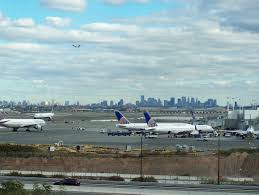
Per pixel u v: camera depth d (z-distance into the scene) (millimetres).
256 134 191000
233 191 70062
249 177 95938
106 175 93875
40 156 109938
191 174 99750
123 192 68000
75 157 108750
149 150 127062
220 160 105000
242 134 192875
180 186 76812
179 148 131500
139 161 105312
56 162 106125
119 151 124000
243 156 106562
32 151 119125
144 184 79125
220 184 82062
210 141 171625
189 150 126312
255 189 73562
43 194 46219
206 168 102125
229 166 103000
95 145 145500
